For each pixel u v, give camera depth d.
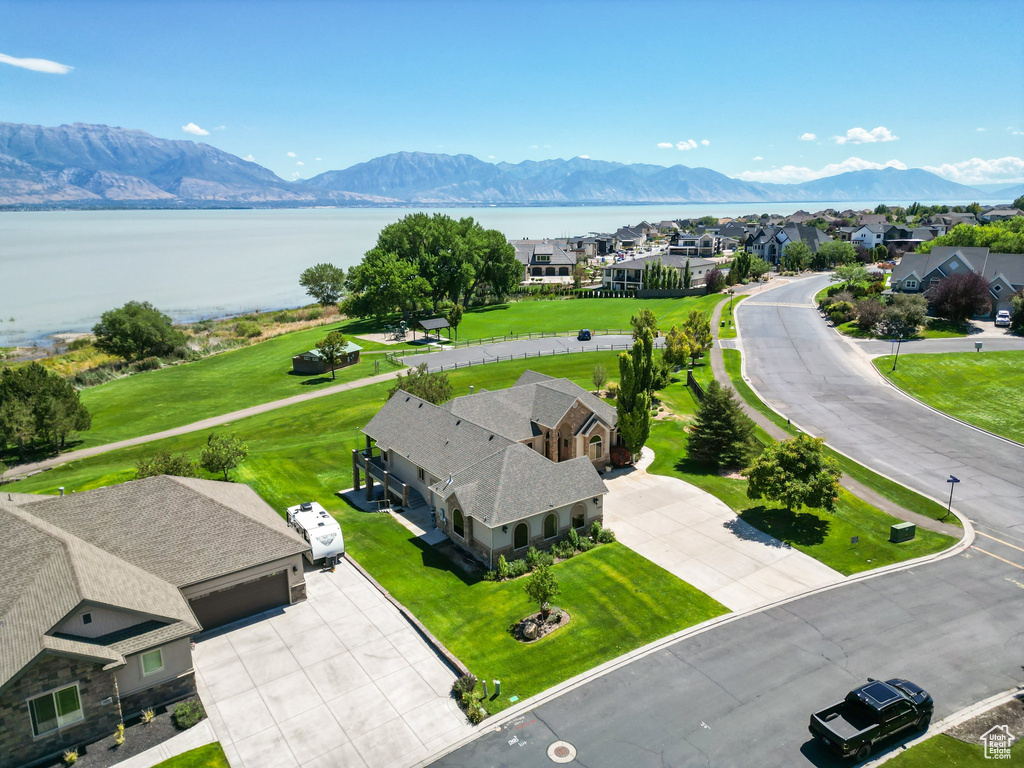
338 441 57.28
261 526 32.81
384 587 34.28
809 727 23.42
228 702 26.03
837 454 50.50
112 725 24.34
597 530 39.00
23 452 60.81
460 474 39.34
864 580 34.03
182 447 59.50
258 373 89.25
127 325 96.62
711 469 49.47
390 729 24.50
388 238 126.31
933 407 61.34
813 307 110.75
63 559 26.69
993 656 27.83
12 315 145.38
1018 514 40.53
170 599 27.52
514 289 140.88
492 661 28.30
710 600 32.50
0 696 22.16
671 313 113.94
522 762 22.70
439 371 81.38
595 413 48.41
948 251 105.12
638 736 23.73
